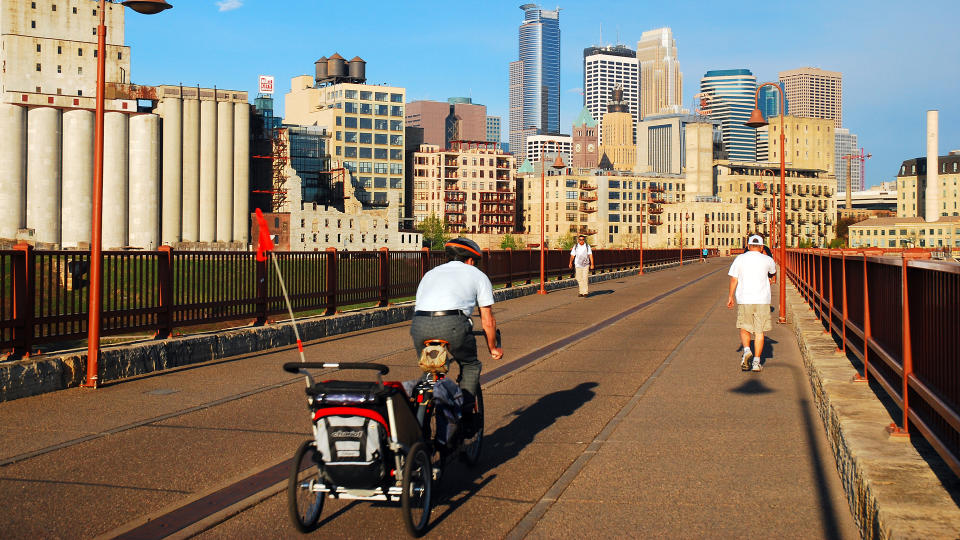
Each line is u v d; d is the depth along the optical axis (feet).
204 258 46.55
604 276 153.17
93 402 32.48
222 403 32.42
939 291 16.96
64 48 504.84
